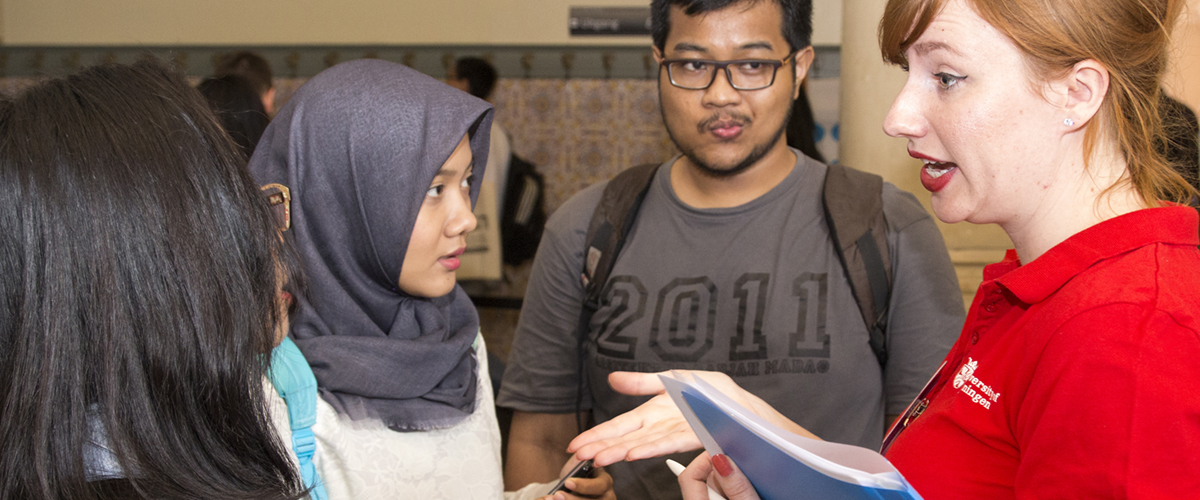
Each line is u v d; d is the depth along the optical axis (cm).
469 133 118
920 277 130
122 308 54
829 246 135
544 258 154
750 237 138
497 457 116
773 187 140
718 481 94
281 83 493
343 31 489
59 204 53
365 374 98
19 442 52
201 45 491
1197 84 112
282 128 105
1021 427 67
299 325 101
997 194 72
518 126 486
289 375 91
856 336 131
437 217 104
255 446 62
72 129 55
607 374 141
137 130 57
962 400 74
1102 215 69
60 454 53
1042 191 71
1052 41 64
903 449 79
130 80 60
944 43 69
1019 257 78
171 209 56
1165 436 56
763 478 79
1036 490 63
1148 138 67
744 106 131
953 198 76
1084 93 66
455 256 109
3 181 53
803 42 136
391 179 100
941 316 128
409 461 101
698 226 141
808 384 130
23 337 52
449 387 109
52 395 52
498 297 402
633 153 482
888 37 76
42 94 57
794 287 133
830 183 138
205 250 58
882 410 134
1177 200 73
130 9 490
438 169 100
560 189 489
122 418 54
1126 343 58
